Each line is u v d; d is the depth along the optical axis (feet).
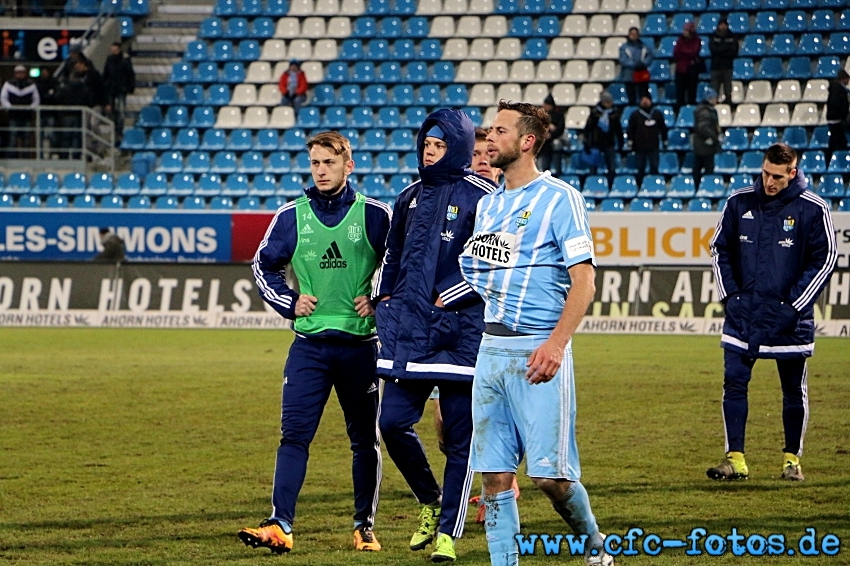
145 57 159.02
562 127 128.88
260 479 45.09
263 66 152.15
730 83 136.26
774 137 135.74
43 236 122.83
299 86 143.64
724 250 45.42
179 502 40.91
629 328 101.91
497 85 147.13
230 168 139.44
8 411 61.93
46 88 141.38
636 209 125.29
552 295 28.14
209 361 82.74
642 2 151.74
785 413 44.60
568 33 150.82
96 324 107.14
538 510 39.50
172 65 154.40
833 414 59.62
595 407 61.98
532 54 149.07
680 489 42.34
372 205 34.71
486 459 28.89
